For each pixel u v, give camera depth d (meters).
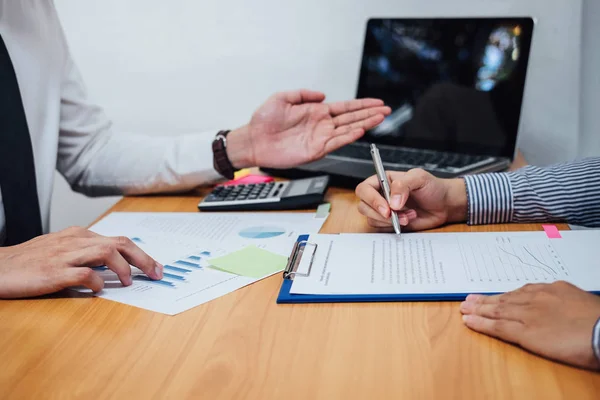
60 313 0.70
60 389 0.56
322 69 1.38
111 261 0.74
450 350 0.58
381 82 1.25
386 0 1.31
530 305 0.59
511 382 0.53
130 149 1.15
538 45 1.27
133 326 0.66
